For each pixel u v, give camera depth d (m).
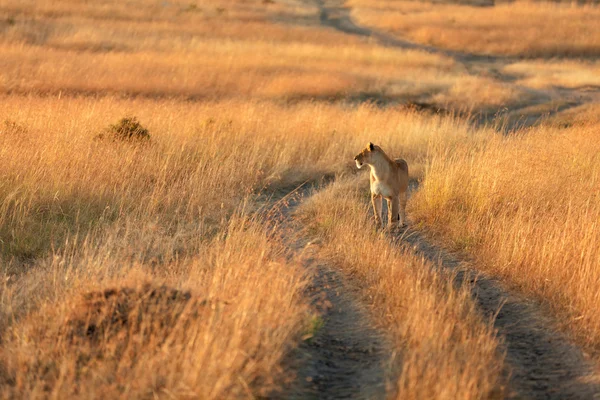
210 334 13.85
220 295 16.75
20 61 77.75
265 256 20.77
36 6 130.62
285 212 29.72
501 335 17.66
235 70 83.88
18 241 22.89
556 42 127.69
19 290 19.02
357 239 23.25
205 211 27.50
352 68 94.12
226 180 31.67
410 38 143.50
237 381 13.24
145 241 23.03
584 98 81.69
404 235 26.33
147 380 13.14
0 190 25.36
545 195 27.23
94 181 27.58
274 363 14.30
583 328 17.64
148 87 69.62
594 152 34.34
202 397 12.62
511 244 22.69
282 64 91.38
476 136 46.00
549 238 21.75
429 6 194.50
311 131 42.94
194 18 141.75
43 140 31.02
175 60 88.50
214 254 21.44
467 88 82.62
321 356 15.80
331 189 32.78
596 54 123.94
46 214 25.48
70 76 71.00
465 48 130.62
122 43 103.81
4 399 13.14
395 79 87.12
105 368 13.65
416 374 13.84
